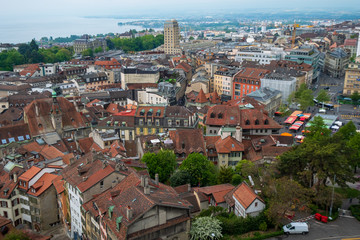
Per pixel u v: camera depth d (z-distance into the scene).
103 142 157.38
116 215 86.25
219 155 145.62
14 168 130.12
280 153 143.75
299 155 111.38
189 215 92.44
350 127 163.88
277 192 101.81
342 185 108.25
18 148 153.88
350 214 106.31
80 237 108.56
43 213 121.25
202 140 152.12
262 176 119.19
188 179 126.62
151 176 132.75
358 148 138.62
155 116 181.12
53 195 123.00
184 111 182.38
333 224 100.81
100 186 102.31
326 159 105.50
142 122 182.25
